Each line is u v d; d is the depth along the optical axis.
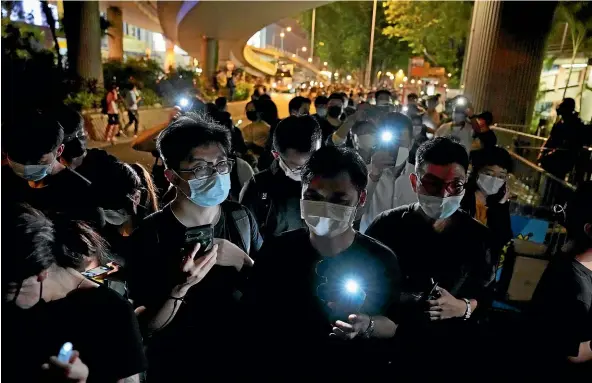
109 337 1.45
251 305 2.00
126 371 1.47
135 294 2.08
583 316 1.98
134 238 2.17
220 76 30.48
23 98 12.10
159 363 2.14
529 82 12.30
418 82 33.00
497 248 2.46
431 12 26.45
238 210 2.38
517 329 2.35
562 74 19.59
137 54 58.19
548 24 11.98
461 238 2.38
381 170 3.27
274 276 1.95
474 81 12.87
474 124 6.37
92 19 16.67
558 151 8.20
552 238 3.93
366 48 57.47
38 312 1.40
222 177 2.09
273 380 1.97
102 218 2.60
